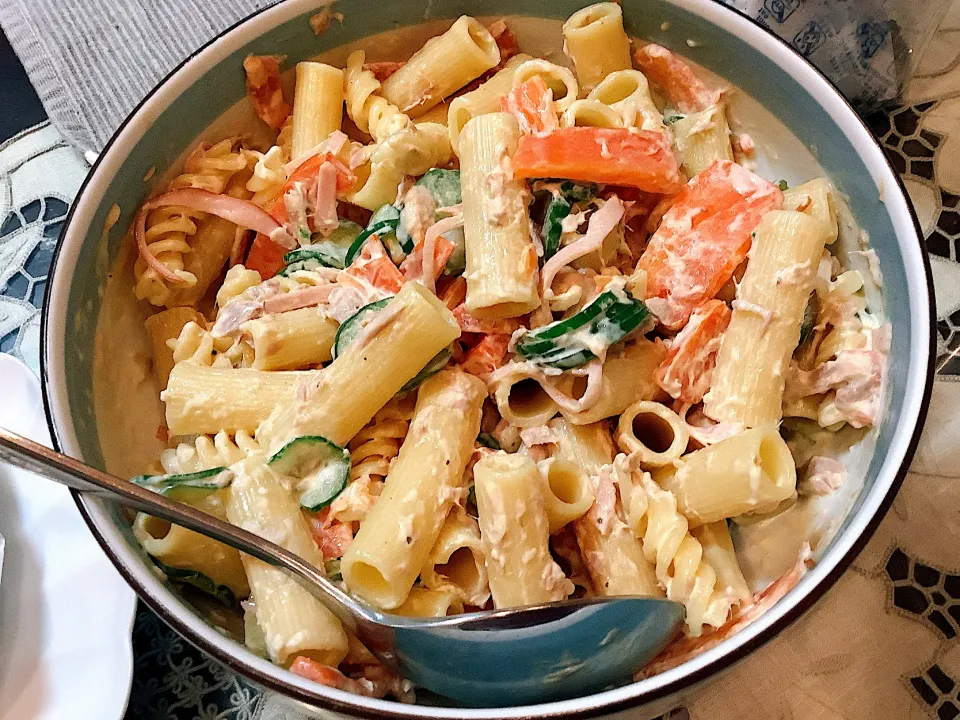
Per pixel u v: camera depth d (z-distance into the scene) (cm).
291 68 21
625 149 19
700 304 19
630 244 21
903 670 18
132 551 15
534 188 19
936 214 23
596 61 21
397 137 20
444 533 17
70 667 18
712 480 17
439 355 18
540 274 19
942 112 24
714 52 20
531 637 14
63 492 20
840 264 19
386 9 21
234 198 21
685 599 16
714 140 21
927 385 16
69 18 26
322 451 17
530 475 16
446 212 20
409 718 13
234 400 18
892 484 15
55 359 17
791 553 17
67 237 18
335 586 15
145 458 19
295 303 19
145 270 20
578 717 13
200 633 14
